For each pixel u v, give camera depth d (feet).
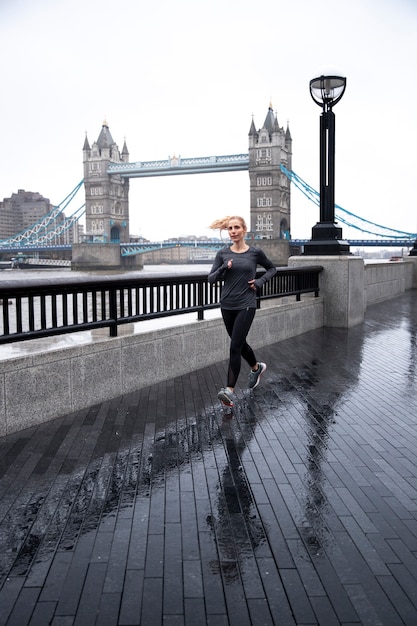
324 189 37.47
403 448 14.70
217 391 20.20
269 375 22.93
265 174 493.77
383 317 42.55
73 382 17.44
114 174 558.15
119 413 17.48
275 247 426.10
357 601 8.41
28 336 16.07
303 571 9.15
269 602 8.39
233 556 9.57
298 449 14.60
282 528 10.51
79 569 9.18
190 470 13.19
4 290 15.14
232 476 12.87
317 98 36.70
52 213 476.13
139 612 8.16
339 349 28.71
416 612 8.19
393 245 269.85
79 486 12.25
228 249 18.80
